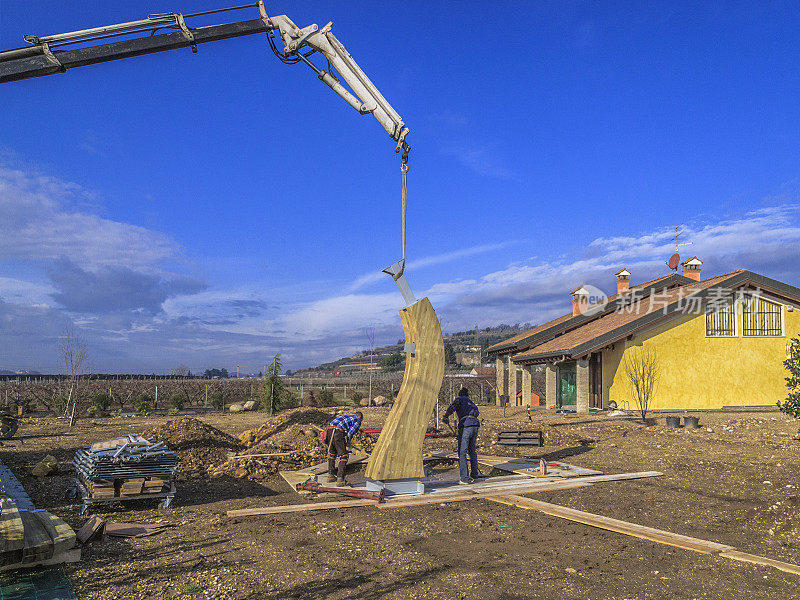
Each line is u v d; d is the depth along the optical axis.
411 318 8.59
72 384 26.75
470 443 9.48
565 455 12.60
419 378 8.53
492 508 7.62
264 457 11.73
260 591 4.56
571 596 4.49
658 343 24.08
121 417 25.69
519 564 5.27
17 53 5.12
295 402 31.19
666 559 5.42
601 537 6.20
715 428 16.52
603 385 24.61
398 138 8.09
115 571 5.04
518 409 28.41
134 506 7.93
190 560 5.36
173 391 40.72
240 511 7.31
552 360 25.39
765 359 25.11
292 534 6.31
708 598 4.44
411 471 8.32
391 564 5.27
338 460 9.24
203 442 13.20
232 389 42.88
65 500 8.33
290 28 7.03
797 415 14.21
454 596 4.48
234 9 6.37
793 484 8.66
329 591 4.57
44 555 5.05
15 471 10.73
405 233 8.47
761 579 4.87
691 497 8.16
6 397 32.16
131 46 5.48
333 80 7.66
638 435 15.58
